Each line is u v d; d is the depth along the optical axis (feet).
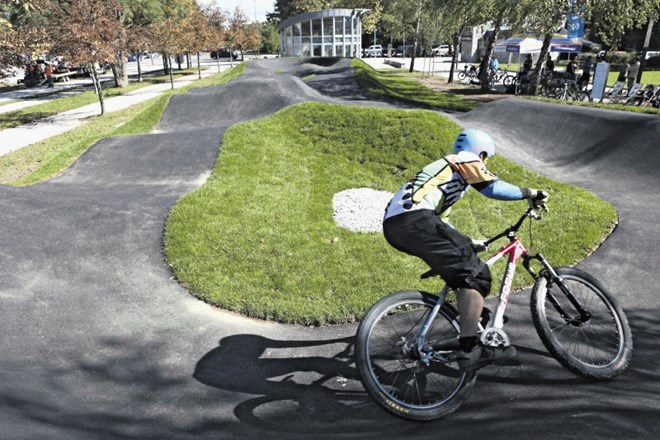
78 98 80.53
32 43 51.26
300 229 19.84
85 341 12.69
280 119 33.42
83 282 15.51
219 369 11.71
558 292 11.16
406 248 9.52
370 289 15.55
